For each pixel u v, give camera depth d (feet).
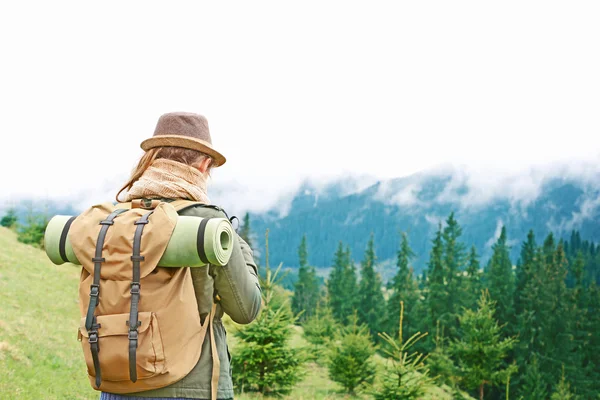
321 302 323.57
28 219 122.62
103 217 6.99
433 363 106.83
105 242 6.61
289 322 49.11
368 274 304.09
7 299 57.21
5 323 37.47
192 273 6.88
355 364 65.46
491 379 93.66
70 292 76.38
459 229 287.07
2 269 76.43
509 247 307.17
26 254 98.07
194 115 7.81
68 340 42.80
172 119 7.71
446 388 105.29
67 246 7.05
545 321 223.92
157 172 7.43
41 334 40.34
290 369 48.01
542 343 217.77
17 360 29.40
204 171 7.87
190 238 6.37
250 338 47.57
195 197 7.41
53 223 7.29
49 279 81.05
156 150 7.64
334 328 112.06
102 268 6.56
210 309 7.10
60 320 55.21
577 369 209.26
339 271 345.92
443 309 258.98
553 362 209.36
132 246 6.45
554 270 269.23
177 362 6.50
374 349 68.90
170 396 6.70
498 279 270.26
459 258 282.97
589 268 513.86
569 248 544.21
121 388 6.61
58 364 31.94
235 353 48.19
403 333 251.39
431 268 285.64
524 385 179.32
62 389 26.91
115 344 6.33
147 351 6.30
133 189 7.49
